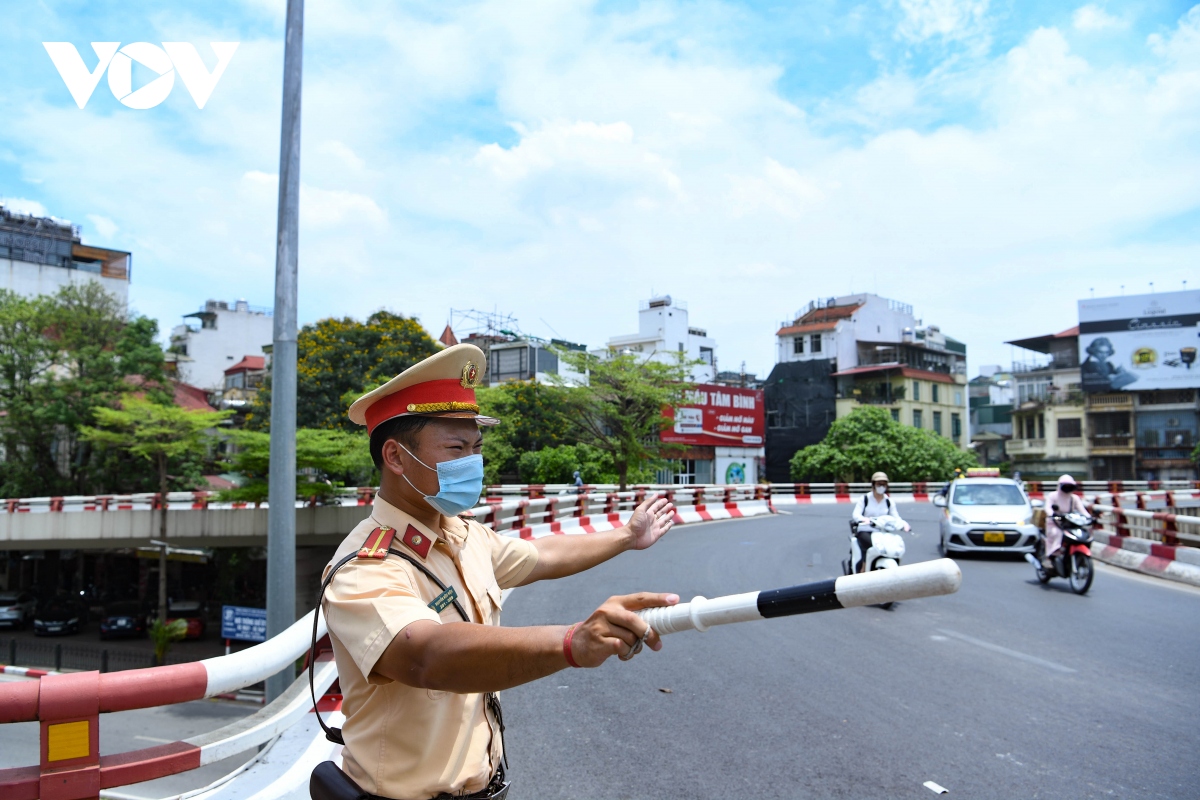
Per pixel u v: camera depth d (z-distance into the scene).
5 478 30.12
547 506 15.15
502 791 1.71
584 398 28.28
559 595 9.24
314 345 29.66
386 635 1.41
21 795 1.87
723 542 15.64
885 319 53.16
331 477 24.31
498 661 1.29
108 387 29.66
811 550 14.27
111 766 1.99
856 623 7.87
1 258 41.03
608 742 4.57
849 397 49.41
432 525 1.75
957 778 4.03
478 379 1.75
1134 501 24.59
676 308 54.88
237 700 17.58
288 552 6.21
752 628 7.61
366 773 1.54
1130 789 3.89
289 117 6.33
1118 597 9.48
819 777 4.05
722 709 5.17
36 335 30.94
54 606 31.00
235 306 55.09
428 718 1.54
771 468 50.91
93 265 44.16
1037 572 10.55
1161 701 5.35
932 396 50.31
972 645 6.96
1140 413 45.22
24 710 1.85
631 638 1.24
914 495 33.19
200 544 25.61
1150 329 44.81
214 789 3.00
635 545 2.14
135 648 25.42
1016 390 52.41
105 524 25.69
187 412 25.72
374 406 1.72
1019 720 4.95
